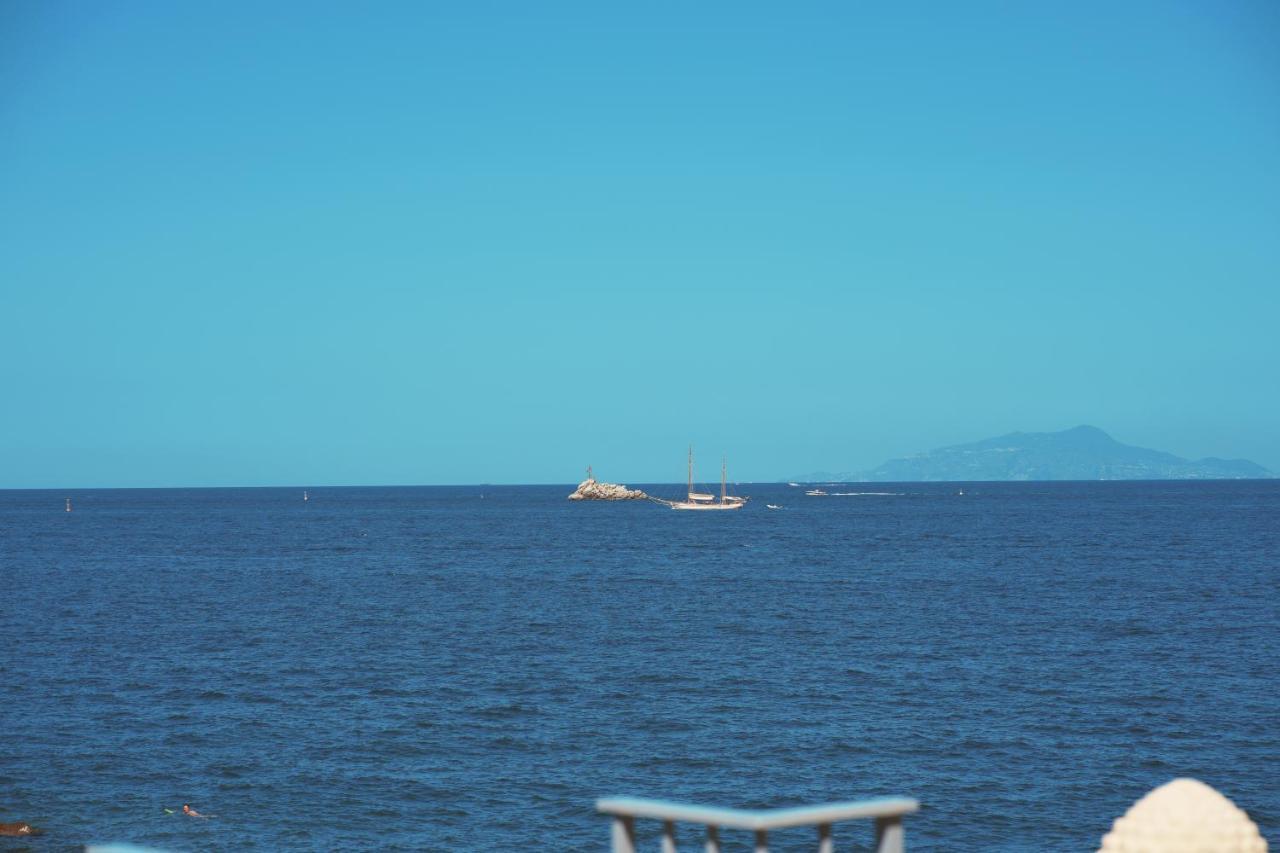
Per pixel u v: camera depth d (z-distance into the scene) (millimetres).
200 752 44094
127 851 12266
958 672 59812
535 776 41188
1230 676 58281
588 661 63938
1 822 35969
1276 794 38750
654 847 34781
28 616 84812
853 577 115875
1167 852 10914
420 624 80188
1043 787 39688
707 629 76938
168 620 82500
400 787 39844
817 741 45625
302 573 124750
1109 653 65625
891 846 11438
